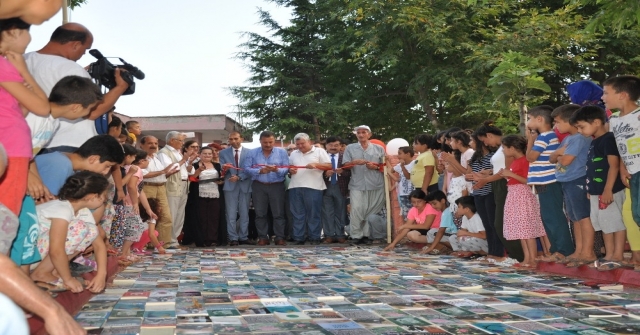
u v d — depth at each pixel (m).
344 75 25.48
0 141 3.35
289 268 6.94
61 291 4.12
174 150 10.23
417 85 19.78
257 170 11.05
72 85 3.90
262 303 4.40
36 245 3.82
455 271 6.42
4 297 1.36
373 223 11.08
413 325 3.57
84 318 3.82
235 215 11.10
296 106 27.09
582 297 4.57
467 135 8.41
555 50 16.66
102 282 4.57
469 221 8.12
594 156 5.49
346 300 4.52
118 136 6.68
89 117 5.14
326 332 3.40
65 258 4.14
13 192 3.36
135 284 5.50
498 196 7.06
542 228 6.67
